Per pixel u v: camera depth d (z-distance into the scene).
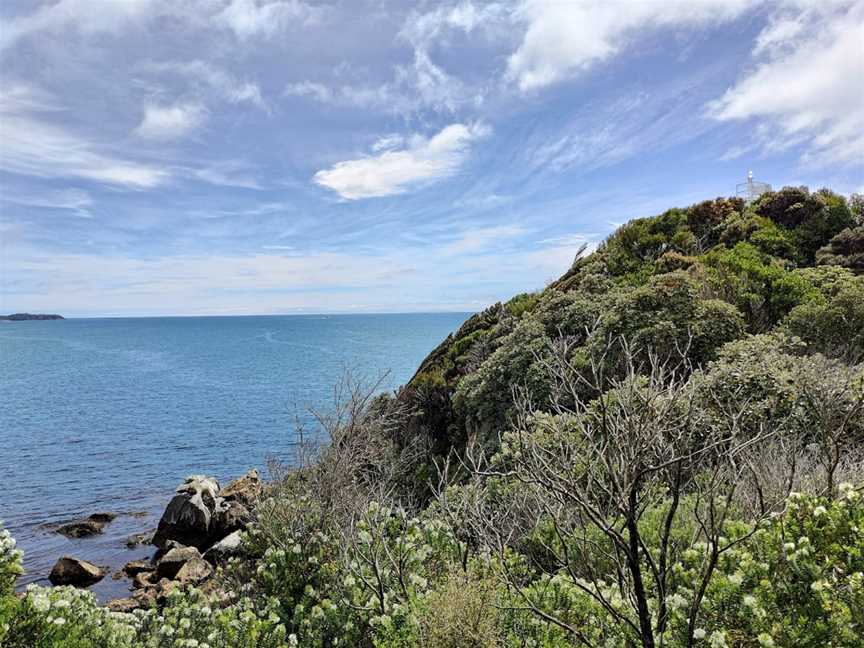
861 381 5.24
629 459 2.59
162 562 12.42
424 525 4.85
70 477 21.50
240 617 4.00
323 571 4.60
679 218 18.52
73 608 3.92
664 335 10.24
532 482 3.02
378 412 10.88
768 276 12.69
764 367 7.03
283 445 25.30
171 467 22.73
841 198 16.56
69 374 60.34
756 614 2.66
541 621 3.35
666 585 3.24
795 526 2.97
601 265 17.55
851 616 2.50
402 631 3.45
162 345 114.81
